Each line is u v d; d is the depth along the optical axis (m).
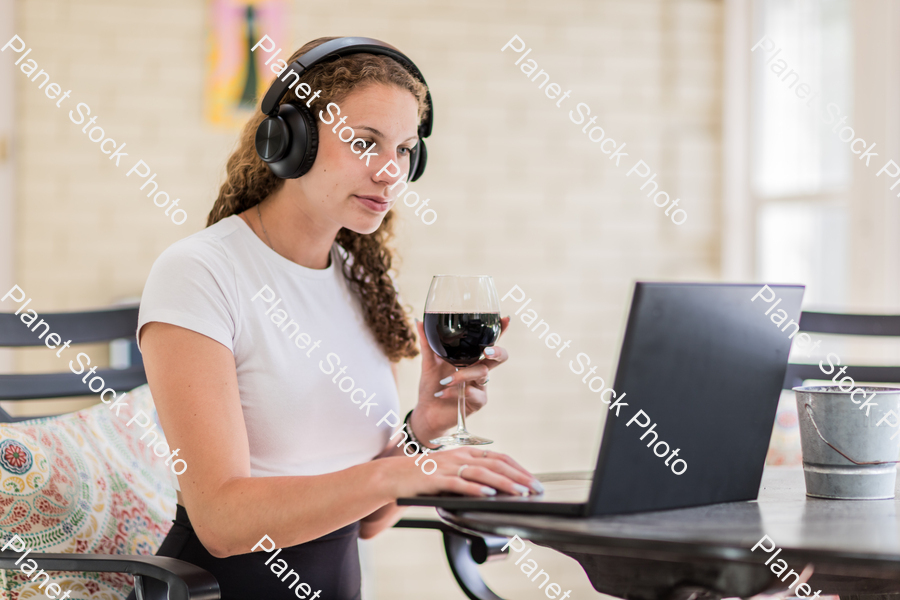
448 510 1.14
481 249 4.29
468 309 1.54
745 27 4.42
